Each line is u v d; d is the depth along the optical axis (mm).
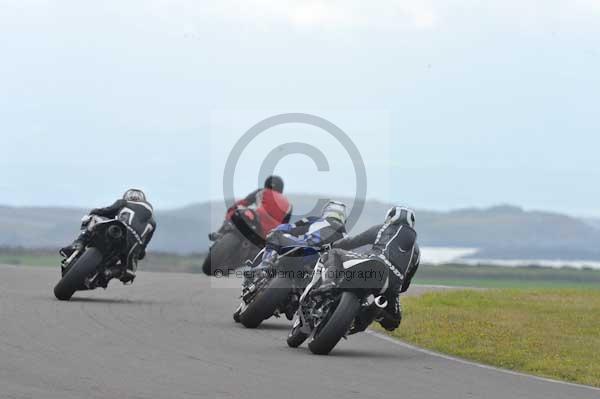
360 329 48375
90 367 39562
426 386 39594
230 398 35031
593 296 78375
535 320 61750
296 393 36594
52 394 34031
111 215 65250
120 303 63750
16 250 156125
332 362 44656
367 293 46938
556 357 48438
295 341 48656
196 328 53906
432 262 154875
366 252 47969
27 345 44281
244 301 56594
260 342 50000
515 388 40250
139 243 64375
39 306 59094
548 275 148625
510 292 79875
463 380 41562
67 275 62656
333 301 47125
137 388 35844
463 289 83750
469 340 52938
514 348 50656
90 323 52812
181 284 80250
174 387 36438
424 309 65938
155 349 45281
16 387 34844
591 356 49188
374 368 43500
